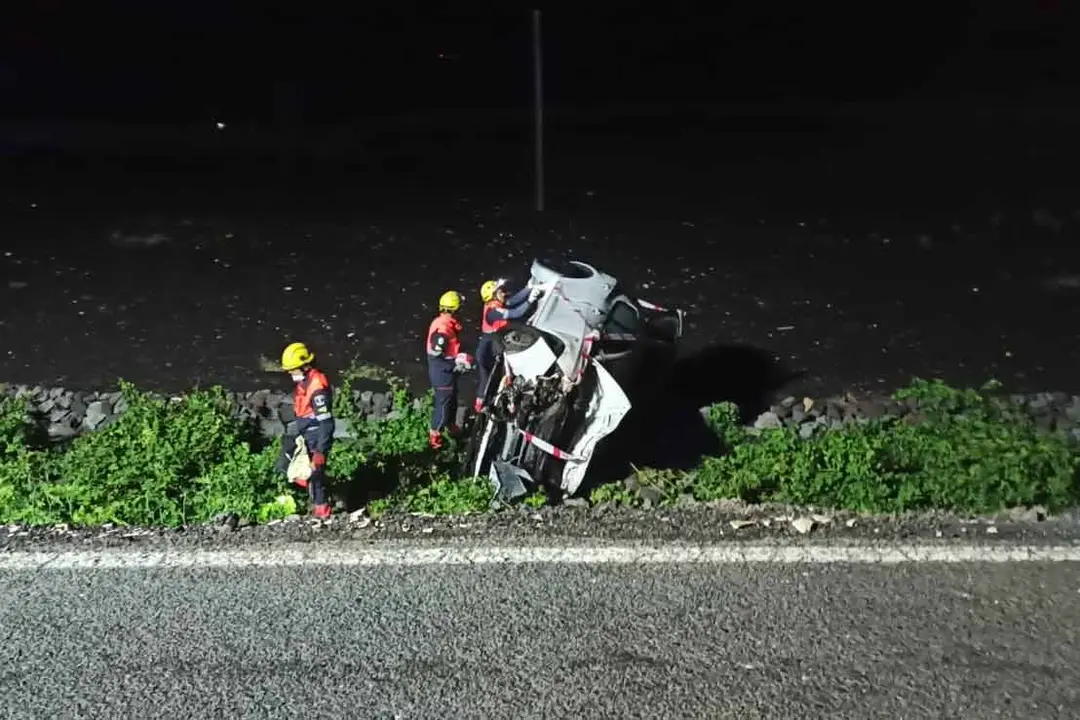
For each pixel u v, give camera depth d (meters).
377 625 6.54
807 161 20.83
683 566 7.27
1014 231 16.64
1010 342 12.49
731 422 9.76
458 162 21.19
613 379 8.61
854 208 17.78
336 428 9.65
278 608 6.74
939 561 7.37
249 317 13.09
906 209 17.70
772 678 6.02
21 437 9.29
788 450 8.94
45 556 7.48
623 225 16.88
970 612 6.69
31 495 8.38
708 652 6.25
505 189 19.09
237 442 9.19
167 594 6.93
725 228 16.73
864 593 6.92
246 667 6.12
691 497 8.52
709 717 5.70
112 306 13.41
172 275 14.55
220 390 9.94
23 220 17.05
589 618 6.60
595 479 8.86
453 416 9.31
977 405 9.89
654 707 5.77
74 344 12.22
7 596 6.92
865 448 8.73
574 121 24.05
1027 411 10.08
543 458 8.38
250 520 8.14
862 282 14.41
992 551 7.52
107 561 7.40
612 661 6.16
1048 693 5.89
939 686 5.95
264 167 20.83
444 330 9.20
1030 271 14.91
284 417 10.05
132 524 8.12
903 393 10.20
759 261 15.20
